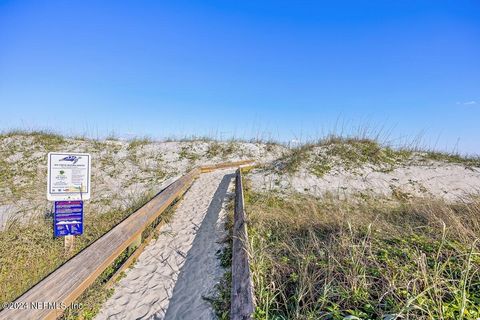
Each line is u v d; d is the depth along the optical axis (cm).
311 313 216
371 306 226
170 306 339
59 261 427
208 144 1370
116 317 322
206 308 325
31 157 1085
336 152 1052
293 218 500
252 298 233
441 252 304
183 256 455
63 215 453
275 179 898
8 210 668
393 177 927
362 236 386
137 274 408
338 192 807
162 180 948
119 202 726
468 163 1046
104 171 1001
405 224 451
